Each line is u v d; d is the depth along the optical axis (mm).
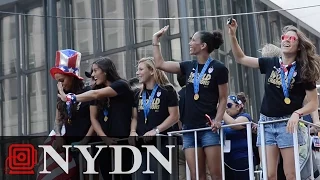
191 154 4965
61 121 5395
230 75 10062
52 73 5410
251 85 10406
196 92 4980
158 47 5184
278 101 4535
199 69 5051
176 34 9859
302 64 4488
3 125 11406
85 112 5395
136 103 5336
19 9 11422
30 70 11297
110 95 5188
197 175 4844
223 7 10391
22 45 11414
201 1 10117
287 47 4531
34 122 11039
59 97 5340
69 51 5465
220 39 5125
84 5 11102
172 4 10102
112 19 9961
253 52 10352
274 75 4594
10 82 11547
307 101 4527
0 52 11688
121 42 10664
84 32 11023
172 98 5184
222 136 4828
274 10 9641
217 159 4863
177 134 5164
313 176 4844
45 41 11195
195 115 4957
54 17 10609
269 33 10180
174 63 5195
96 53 10828
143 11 10516
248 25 10469
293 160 4418
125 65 10531
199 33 5055
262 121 4617
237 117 5699
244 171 5523
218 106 4910
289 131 4316
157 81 5254
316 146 5227
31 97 11211
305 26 9477
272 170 4520
